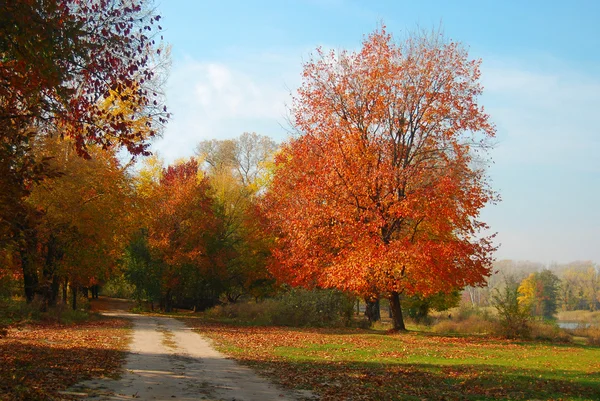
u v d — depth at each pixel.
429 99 26.73
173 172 54.47
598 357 19.19
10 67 9.91
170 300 50.41
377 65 27.36
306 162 29.00
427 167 26.50
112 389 10.34
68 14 10.46
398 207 24.06
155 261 47.62
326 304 32.84
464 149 26.42
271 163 55.25
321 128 28.05
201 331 26.17
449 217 24.97
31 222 10.07
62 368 12.31
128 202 32.94
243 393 10.82
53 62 10.11
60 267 30.14
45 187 25.31
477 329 30.09
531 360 17.97
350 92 27.83
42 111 11.60
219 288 50.44
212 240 49.25
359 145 26.33
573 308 103.69
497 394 11.59
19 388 9.40
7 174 9.48
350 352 19.06
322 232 26.47
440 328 30.83
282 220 32.22
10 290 19.23
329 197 26.50
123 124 12.27
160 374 12.59
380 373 14.25
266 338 23.39
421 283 24.55
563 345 23.95
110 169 30.64
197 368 13.99
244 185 59.25
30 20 9.09
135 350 17.31
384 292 28.69
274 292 50.03
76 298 40.34
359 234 24.94
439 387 12.41
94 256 31.97
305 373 13.91
